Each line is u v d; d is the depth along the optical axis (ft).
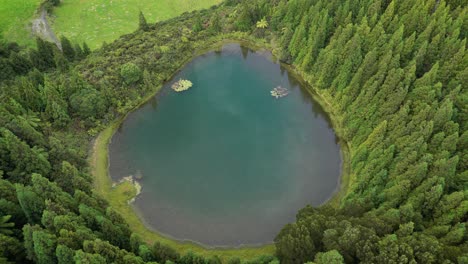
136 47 412.57
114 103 352.28
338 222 219.82
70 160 299.58
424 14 324.39
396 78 293.43
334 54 343.87
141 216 283.38
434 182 231.71
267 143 330.13
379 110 297.53
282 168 310.24
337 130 332.19
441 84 278.46
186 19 477.36
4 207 232.73
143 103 369.50
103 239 228.63
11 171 273.54
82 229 219.82
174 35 429.79
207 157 322.34
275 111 357.20
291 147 325.62
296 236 217.56
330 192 291.58
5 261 201.16
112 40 514.68
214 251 261.44
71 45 491.31
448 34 314.14
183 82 385.50
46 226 217.36
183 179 306.76
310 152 320.29
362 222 216.95
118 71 372.38
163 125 350.43
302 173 305.53
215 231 272.92
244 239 267.80
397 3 349.41
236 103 367.45
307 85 375.04
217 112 359.87
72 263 200.75
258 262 219.20
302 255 212.43
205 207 287.48
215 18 430.20
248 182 302.04
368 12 353.31
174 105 368.27
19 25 533.96
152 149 330.13
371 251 194.29
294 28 397.60
